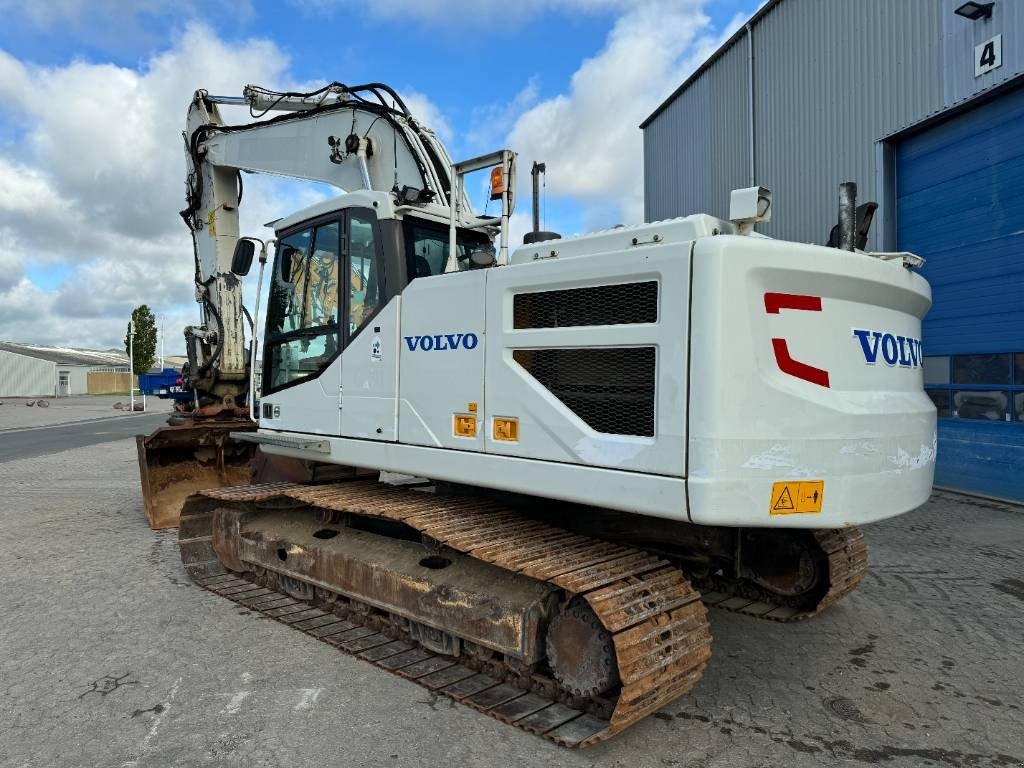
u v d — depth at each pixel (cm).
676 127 1387
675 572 328
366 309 417
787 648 414
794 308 285
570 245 347
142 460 738
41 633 426
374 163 548
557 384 321
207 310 748
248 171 671
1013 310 810
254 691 349
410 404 386
